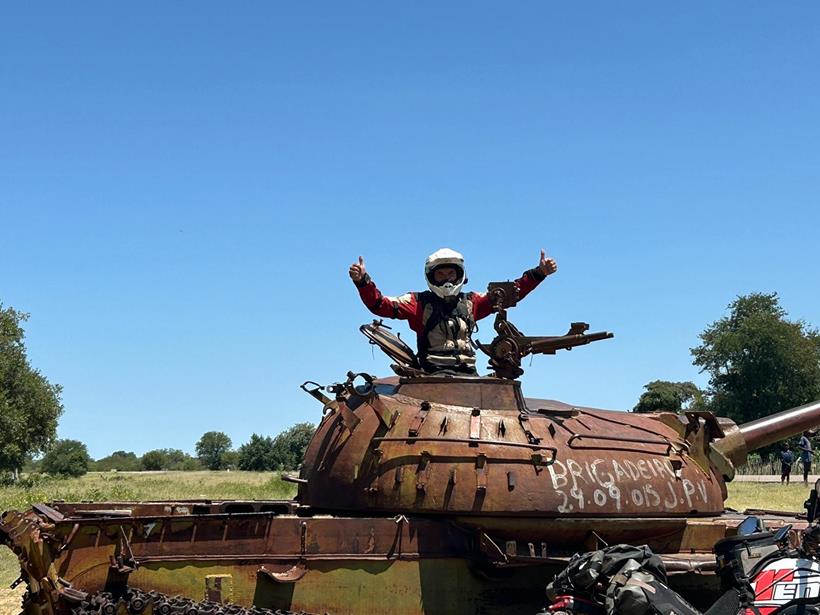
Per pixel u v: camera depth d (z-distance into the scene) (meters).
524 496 8.23
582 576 6.15
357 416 8.98
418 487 8.27
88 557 7.21
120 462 133.75
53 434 62.53
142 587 7.30
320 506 9.02
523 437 8.62
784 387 67.62
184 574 7.44
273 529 7.76
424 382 9.12
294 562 7.75
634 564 6.11
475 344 10.02
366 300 9.46
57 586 7.01
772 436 10.70
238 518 7.65
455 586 8.16
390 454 8.52
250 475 66.56
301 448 83.31
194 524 7.53
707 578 8.82
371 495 8.48
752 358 68.88
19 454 59.59
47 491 39.25
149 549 7.38
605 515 8.47
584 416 9.48
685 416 9.97
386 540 8.03
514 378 9.77
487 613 8.22
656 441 9.35
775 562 6.20
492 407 9.02
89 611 6.96
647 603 5.82
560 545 8.59
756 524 6.68
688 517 9.11
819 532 6.32
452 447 8.41
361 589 7.88
